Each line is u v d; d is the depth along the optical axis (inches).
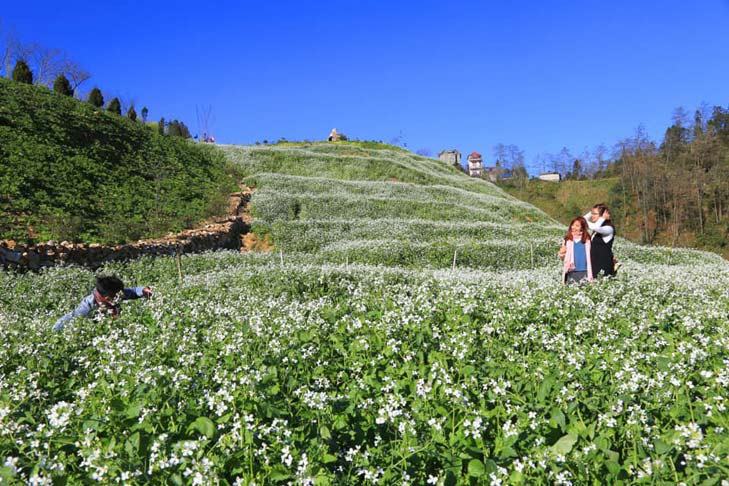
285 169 2020.2
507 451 151.1
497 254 989.8
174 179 1349.7
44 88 1584.6
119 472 143.6
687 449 154.6
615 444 163.2
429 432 169.6
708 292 434.0
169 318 334.0
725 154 3754.9
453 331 279.3
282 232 1179.3
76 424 171.9
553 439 166.1
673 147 4217.5
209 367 227.5
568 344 253.0
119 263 724.0
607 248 469.1
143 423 163.0
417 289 440.1
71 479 143.5
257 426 163.6
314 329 279.3
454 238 1211.2
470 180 2593.5
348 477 146.6
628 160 4224.9
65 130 1275.8
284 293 458.9
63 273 621.9
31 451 157.4
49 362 245.6
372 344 257.9
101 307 355.6
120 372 216.2
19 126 1174.3
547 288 411.8
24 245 661.9
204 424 158.1
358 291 422.3
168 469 144.9
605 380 209.3
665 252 1175.6
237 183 1651.1
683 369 207.9
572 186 4955.7
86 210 944.3
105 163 1227.2
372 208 1534.2
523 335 281.0
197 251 956.0
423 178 2283.5
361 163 2255.2
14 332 295.4
